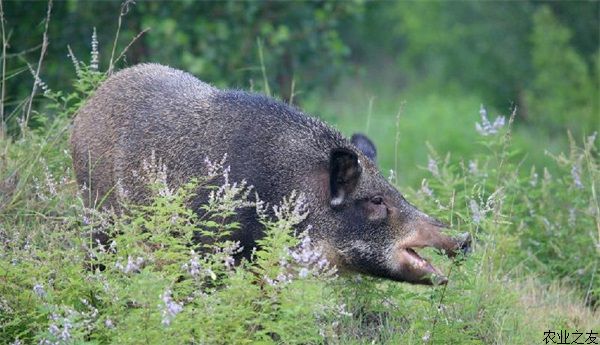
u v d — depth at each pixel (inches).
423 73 1863.9
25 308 418.6
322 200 470.6
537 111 1498.5
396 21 1849.2
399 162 1316.4
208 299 398.6
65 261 426.6
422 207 541.0
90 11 870.4
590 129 1464.1
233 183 467.2
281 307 399.5
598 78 1535.4
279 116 481.4
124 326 392.5
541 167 1275.8
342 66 970.1
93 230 454.0
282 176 470.6
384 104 1685.5
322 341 424.5
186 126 484.1
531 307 505.4
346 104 1640.0
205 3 905.5
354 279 470.9
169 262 428.5
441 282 449.1
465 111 1460.4
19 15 816.9
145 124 492.1
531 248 583.5
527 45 1700.3
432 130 1364.4
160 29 861.2
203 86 502.6
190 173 476.1
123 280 414.0
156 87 503.8
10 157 535.8
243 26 911.7
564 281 561.0
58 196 493.0
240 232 463.2
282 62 932.0
